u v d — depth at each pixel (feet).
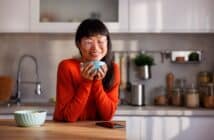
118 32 9.73
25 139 3.83
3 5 9.71
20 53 10.91
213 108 9.50
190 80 10.84
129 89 10.71
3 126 4.72
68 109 5.08
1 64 10.90
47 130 4.40
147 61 10.50
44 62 10.89
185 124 9.02
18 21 9.75
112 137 3.95
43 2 9.95
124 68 10.75
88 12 10.05
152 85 10.85
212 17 9.62
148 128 9.05
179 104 10.23
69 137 3.93
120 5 9.68
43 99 10.89
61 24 9.79
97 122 5.08
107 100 5.28
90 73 4.99
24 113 4.66
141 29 9.68
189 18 9.64
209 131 8.98
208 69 10.80
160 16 9.65
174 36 10.80
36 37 10.87
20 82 10.89
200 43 10.77
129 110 9.05
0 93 9.71
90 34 5.18
